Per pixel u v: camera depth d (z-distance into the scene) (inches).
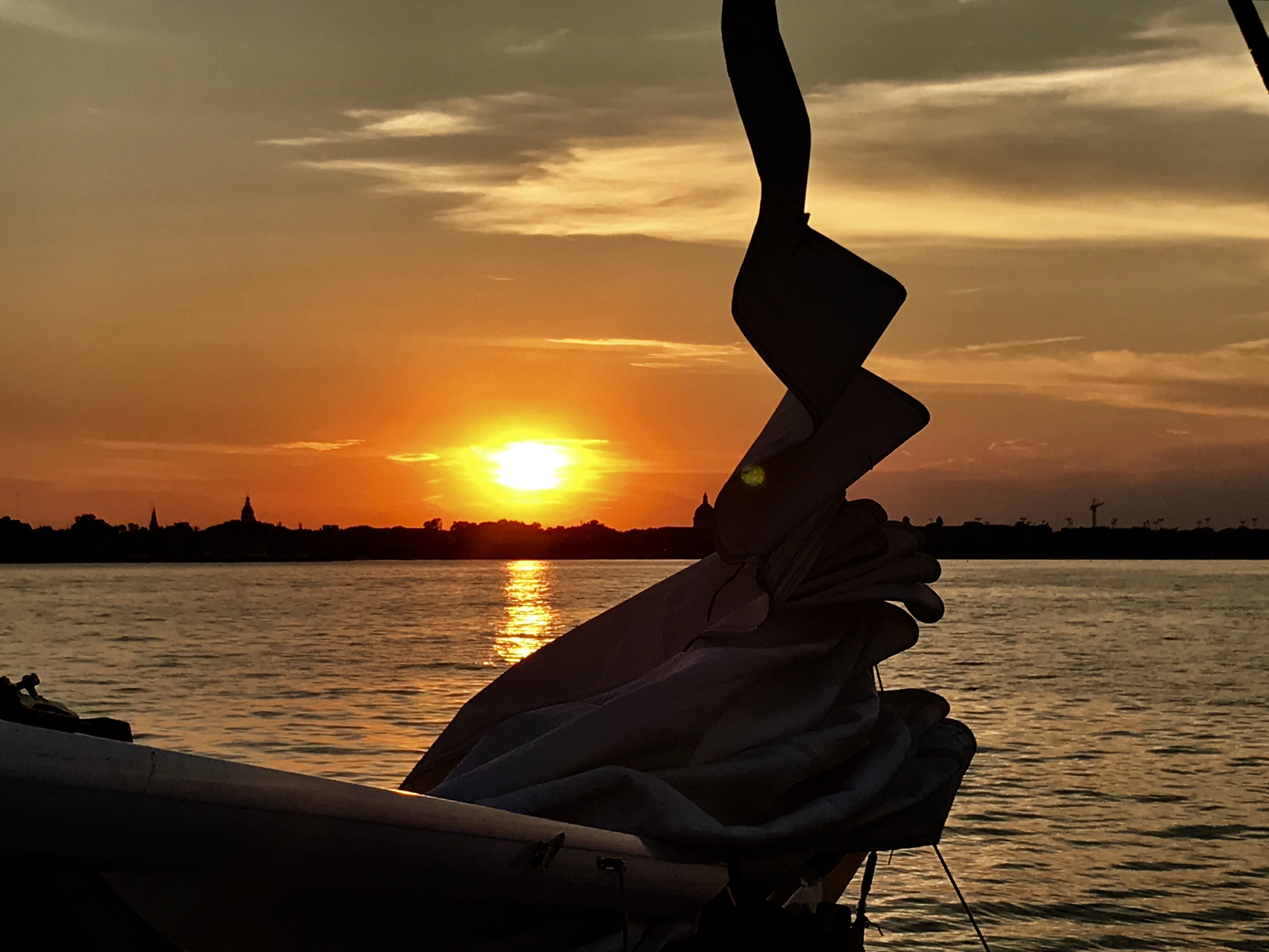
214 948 145.9
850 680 221.8
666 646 227.6
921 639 2950.3
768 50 179.6
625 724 187.0
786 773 190.2
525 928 164.9
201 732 1213.1
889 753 208.4
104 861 109.5
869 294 189.3
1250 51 200.1
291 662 2106.3
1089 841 786.2
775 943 179.6
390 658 2215.8
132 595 6082.7
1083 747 1231.5
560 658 229.1
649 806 174.1
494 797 180.7
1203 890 666.8
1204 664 2233.0
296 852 125.0
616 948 162.6
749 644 215.9
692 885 174.7
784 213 187.0
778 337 189.8
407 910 159.0
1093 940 579.5
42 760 103.9
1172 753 1192.2
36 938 115.3
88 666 1995.6
